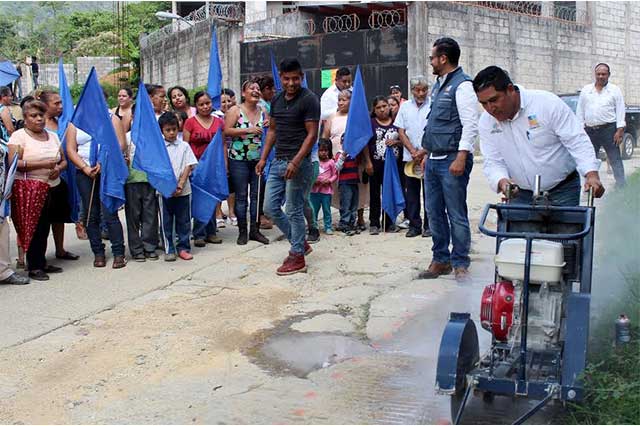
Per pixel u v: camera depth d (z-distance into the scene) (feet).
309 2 69.87
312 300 21.18
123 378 16.11
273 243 28.37
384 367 16.16
